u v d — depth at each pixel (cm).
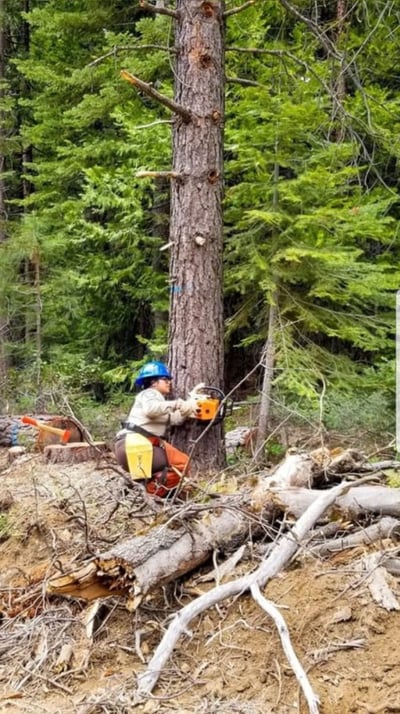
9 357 1190
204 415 500
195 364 554
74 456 659
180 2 558
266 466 617
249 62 811
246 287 766
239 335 987
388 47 808
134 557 317
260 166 711
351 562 334
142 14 1055
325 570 328
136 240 948
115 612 343
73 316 1170
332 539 363
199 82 550
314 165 732
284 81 738
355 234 724
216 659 297
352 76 648
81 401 970
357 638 285
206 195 555
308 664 278
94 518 471
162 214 990
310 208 723
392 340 757
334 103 655
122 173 923
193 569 354
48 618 348
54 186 1200
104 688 290
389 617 290
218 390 523
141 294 1012
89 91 1075
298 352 713
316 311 745
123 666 308
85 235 991
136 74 894
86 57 1077
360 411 691
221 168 566
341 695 260
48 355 1177
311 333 848
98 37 1109
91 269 1055
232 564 350
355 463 444
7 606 382
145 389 529
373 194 859
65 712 275
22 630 346
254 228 743
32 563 448
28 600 377
